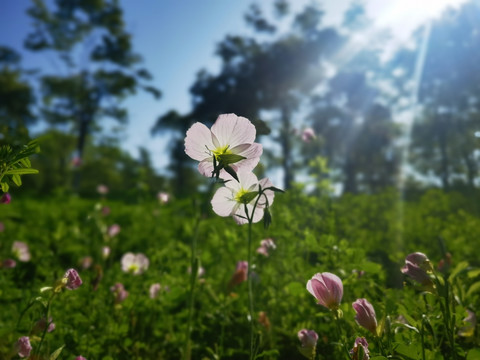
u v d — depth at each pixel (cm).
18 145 36
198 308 64
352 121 1205
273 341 55
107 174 1195
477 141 337
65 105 1027
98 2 989
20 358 34
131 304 59
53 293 36
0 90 973
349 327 42
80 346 49
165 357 56
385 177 1247
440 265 44
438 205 163
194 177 1253
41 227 147
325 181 92
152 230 144
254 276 59
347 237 81
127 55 1046
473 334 43
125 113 1051
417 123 1139
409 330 35
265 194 33
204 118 1237
